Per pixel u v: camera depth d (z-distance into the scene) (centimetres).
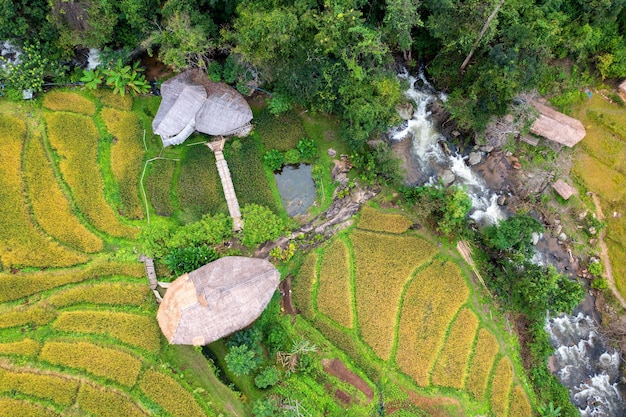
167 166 2981
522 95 2855
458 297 2959
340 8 2447
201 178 2989
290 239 2989
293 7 2534
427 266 2995
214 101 2844
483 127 2967
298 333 2838
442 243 3050
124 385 2586
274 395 2669
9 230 2725
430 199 2933
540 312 2827
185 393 2598
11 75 2764
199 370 2669
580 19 2972
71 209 2827
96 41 2755
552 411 2825
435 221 3027
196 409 2580
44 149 2872
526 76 2661
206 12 2786
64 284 2725
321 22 2500
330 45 2503
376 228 3038
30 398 2491
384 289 2931
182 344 2641
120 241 2853
